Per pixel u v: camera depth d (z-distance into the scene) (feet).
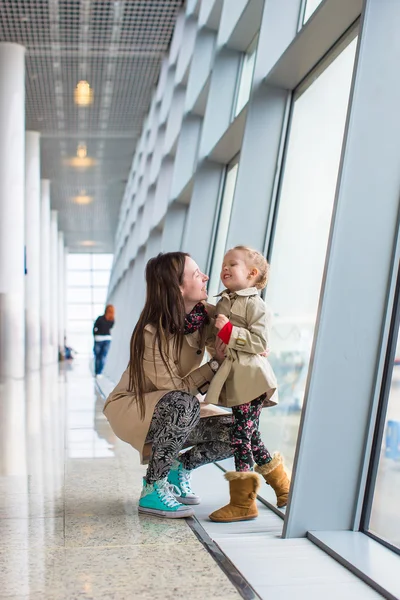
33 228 56.13
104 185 74.74
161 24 36.45
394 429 9.01
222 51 23.67
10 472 13.76
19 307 40.27
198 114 29.17
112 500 11.27
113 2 33.65
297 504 9.22
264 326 9.73
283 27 16.97
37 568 7.84
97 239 115.03
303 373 13.76
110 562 8.04
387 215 9.43
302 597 6.93
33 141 54.95
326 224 13.82
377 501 9.13
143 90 45.98
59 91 45.91
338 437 9.36
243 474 9.92
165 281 10.15
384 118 9.41
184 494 11.12
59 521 9.92
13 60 38.06
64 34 37.09
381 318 9.45
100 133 55.47
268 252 16.87
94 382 42.34
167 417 9.92
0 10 34.14
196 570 7.73
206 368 10.28
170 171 36.58
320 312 9.32
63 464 14.64
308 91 16.07
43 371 59.82
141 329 10.19
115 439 18.19
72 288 129.80
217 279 23.43
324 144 14.60
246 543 8.85
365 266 9.41
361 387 9.42
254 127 16.87
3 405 27.48
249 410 9.95
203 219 23.90
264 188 16.87
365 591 7.14
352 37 13.73
